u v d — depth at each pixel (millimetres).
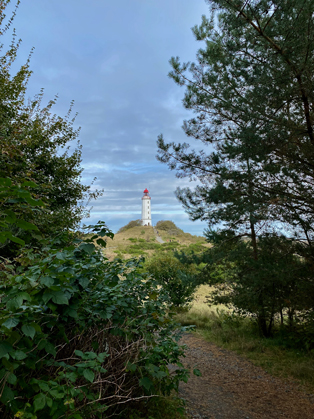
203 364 5750
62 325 2127
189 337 7875
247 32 5461
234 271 8180
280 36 5035
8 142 4898
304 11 4570
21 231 3697
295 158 5523
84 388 2074
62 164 7293
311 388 4551
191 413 3619
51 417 1759
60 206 7000
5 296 1736
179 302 10625
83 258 2844
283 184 6012
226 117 6910
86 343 2576
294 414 3750
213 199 6684
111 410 2754
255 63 5812
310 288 6074
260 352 6457
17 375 1816
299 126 5660
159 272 10875
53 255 2305
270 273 6129
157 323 3270
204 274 9258
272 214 5926
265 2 4777
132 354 2828
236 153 5812
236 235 8289
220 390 4496
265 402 4090
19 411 1518
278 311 7477
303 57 4867
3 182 1730
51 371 2193
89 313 2611
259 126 5598
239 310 8305
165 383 3307
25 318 1710
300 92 5133
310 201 5535
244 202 6020
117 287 2885
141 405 3150
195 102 7379
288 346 6703
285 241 6457
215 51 6602
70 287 2029
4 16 6887
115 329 2701
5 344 1511
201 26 7410
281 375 5137
